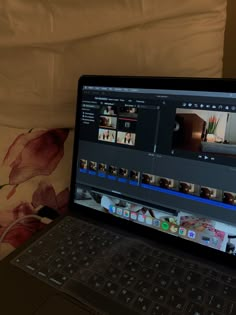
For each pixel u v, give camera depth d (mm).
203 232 501
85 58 651
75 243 538
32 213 647
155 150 537
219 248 489
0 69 649
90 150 601
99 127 588
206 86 485
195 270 476
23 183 651
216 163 486
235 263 477
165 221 533
